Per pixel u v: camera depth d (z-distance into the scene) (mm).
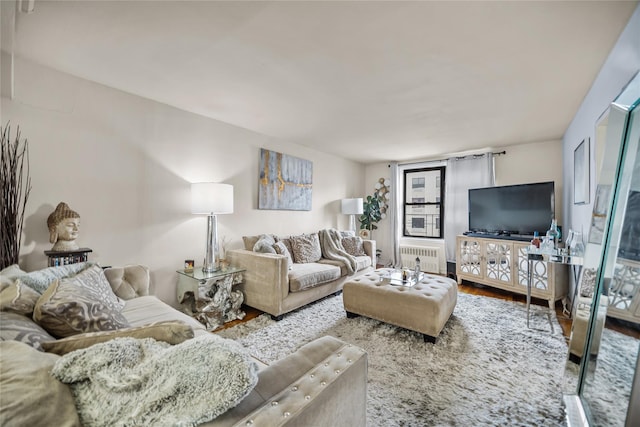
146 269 2217
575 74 2023
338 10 1398
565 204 3459
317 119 3041
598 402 1409
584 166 2502
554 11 1388
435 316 2215
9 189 1798
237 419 674
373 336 2365
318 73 2043
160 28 1562
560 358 2025
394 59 1845
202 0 1338
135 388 663
